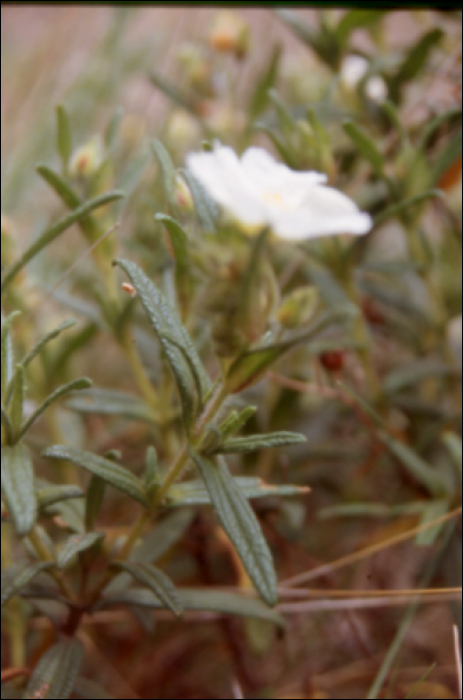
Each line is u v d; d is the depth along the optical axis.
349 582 0.38
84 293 0.46
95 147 0.34
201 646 0.38
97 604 0.31
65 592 0.31
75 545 0.29
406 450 0.35
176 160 0.45
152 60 0.62
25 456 0.28
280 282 0.40
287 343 0.28
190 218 0.31
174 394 0.37
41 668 0.30
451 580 0.34
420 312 0.40
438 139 0.39
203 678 0.37
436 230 0.49
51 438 0.39
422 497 0.38
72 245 0.51
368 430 0.39
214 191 0.26
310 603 0.35
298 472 0.40
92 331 0.37
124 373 0.48
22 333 0.36
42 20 0.74
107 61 0.61
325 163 0.36
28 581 0.29
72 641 0.31
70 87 0.61
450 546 0.34
